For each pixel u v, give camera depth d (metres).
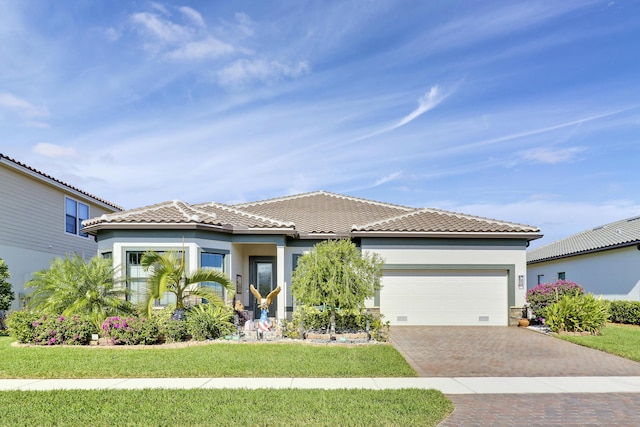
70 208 24.59
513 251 19.89
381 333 15.18
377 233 19.52
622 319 20.27
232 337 14.19
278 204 25.31
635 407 7.89
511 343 14.60
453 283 19.88
